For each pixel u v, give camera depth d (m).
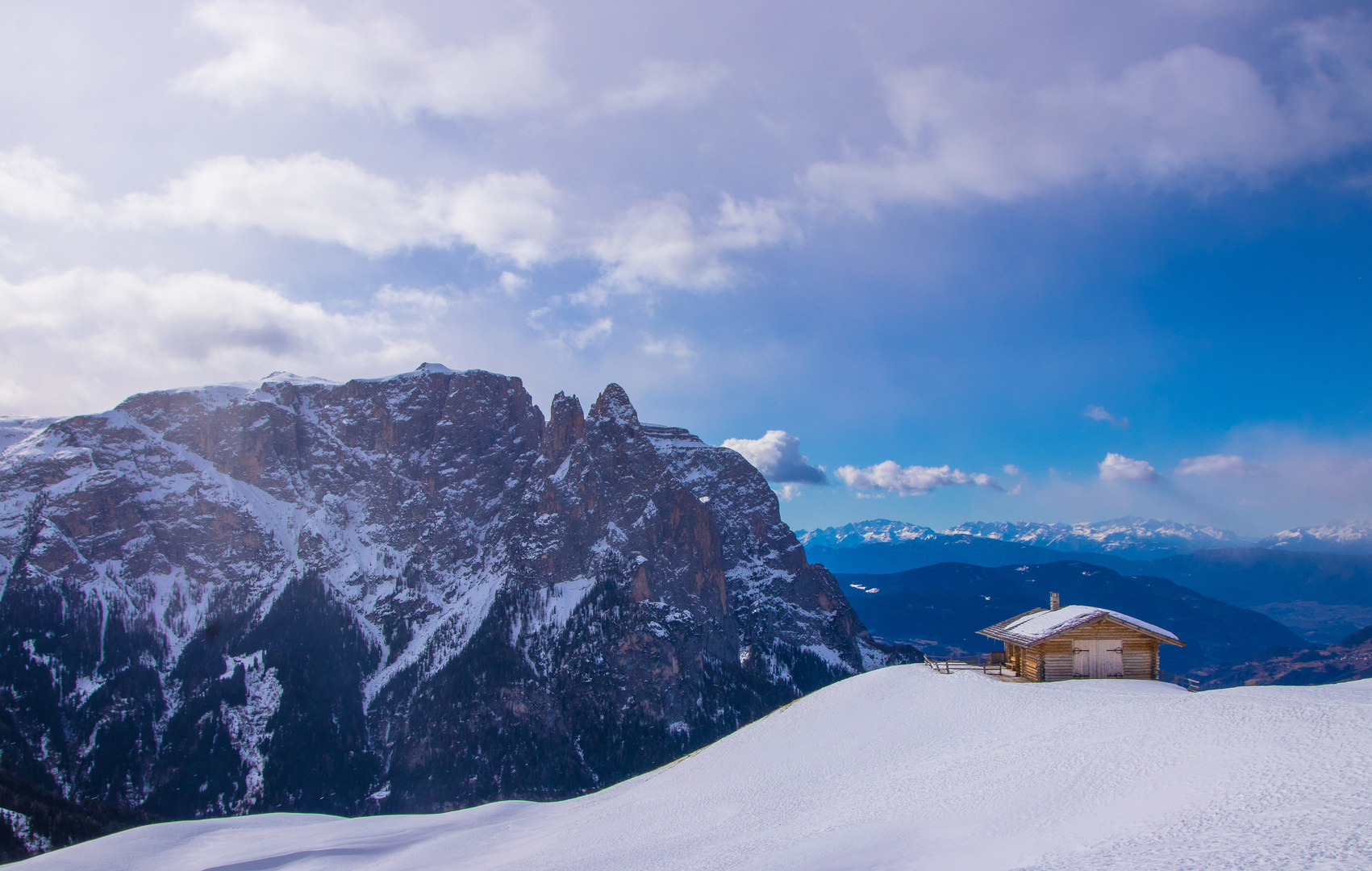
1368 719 43.59
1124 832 34.47
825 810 56.56
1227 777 39.44
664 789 79.06
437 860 74.69
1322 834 28.53
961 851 37.66
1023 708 69.19
